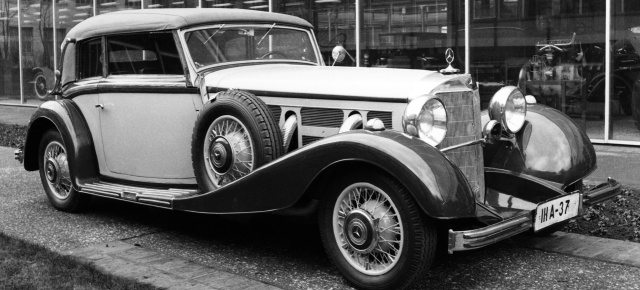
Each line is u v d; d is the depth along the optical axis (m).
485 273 3.99
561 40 9.02
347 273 3.73
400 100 3.85
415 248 3.44
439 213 3.28
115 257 4.29
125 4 14.25
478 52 9.62
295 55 5.45
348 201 3.74
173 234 4.90
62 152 5.58
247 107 4.14
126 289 3.63
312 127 4.24
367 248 3.62
